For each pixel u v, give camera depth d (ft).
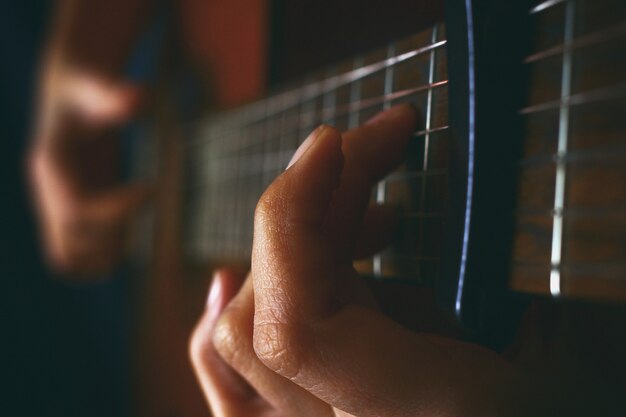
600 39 0.48
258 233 0.53
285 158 0.80
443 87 0.57
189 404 1.17
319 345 0.51
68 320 1.98
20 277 1.99
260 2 0.95
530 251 0.51
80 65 1.48
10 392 1.94
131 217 1.43
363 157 0.57
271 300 0.52
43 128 1.56
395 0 0.65
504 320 0.53
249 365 0.59
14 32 2.08
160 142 1.31
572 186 0.49
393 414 0.52
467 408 0.50
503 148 0.51
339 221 0.57
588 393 0.51
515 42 0.51
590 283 0.48
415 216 0.59
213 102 1.14
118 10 1.50
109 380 1.88
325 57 0.78
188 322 1.16
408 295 0.60
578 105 0.49
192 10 1.24
